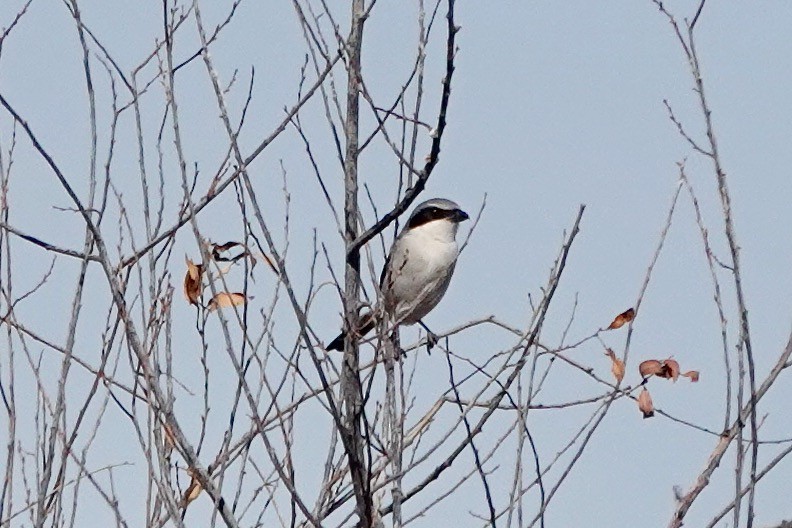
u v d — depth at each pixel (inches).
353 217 399.2
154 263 392.2
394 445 360.5
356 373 376.5
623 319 409.7
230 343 348.2
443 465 380.2
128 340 358.6
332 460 370.9
